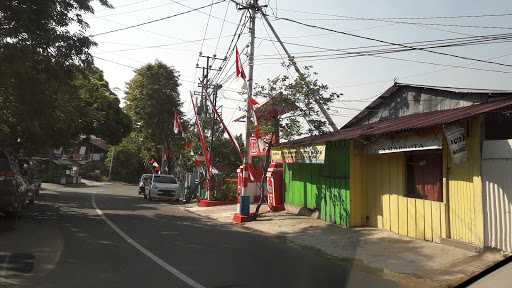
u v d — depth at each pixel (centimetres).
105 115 3875
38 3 1432
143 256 1095
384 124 1706
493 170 1126
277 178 2317
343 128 2186
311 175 1998
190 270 966
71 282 825
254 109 2031
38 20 1438
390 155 1544
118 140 4256
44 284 805
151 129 5447
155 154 5703
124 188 5428
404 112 1911
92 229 1512
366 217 1666
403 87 1897
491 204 1127
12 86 1575
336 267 1090
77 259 1022
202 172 3369
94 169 7794
